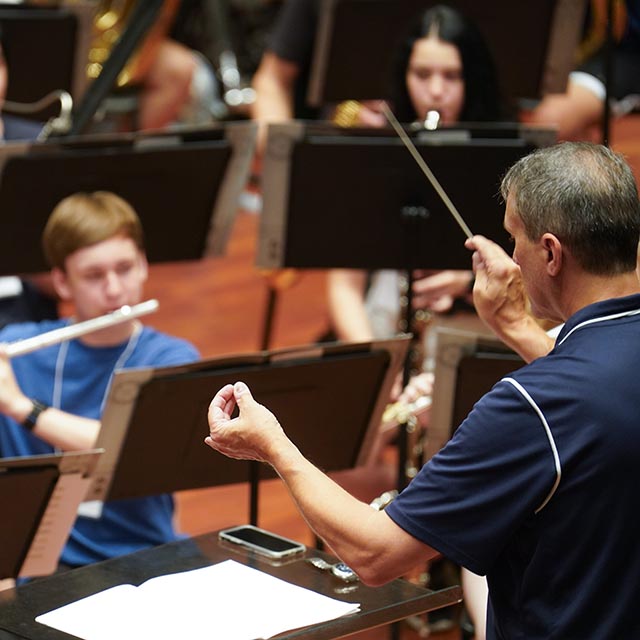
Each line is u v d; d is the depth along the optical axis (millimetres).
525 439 6352
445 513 6453
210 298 20016
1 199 12422
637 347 6441
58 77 15781
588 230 6562
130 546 11062
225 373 9484
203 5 24406
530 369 6512
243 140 12953
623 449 6277
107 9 18562
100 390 11281
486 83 13078
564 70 14898
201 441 9867
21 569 9227
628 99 17438
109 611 7109
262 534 8031
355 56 14891
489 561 6484
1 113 15109
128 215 11391
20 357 11312
